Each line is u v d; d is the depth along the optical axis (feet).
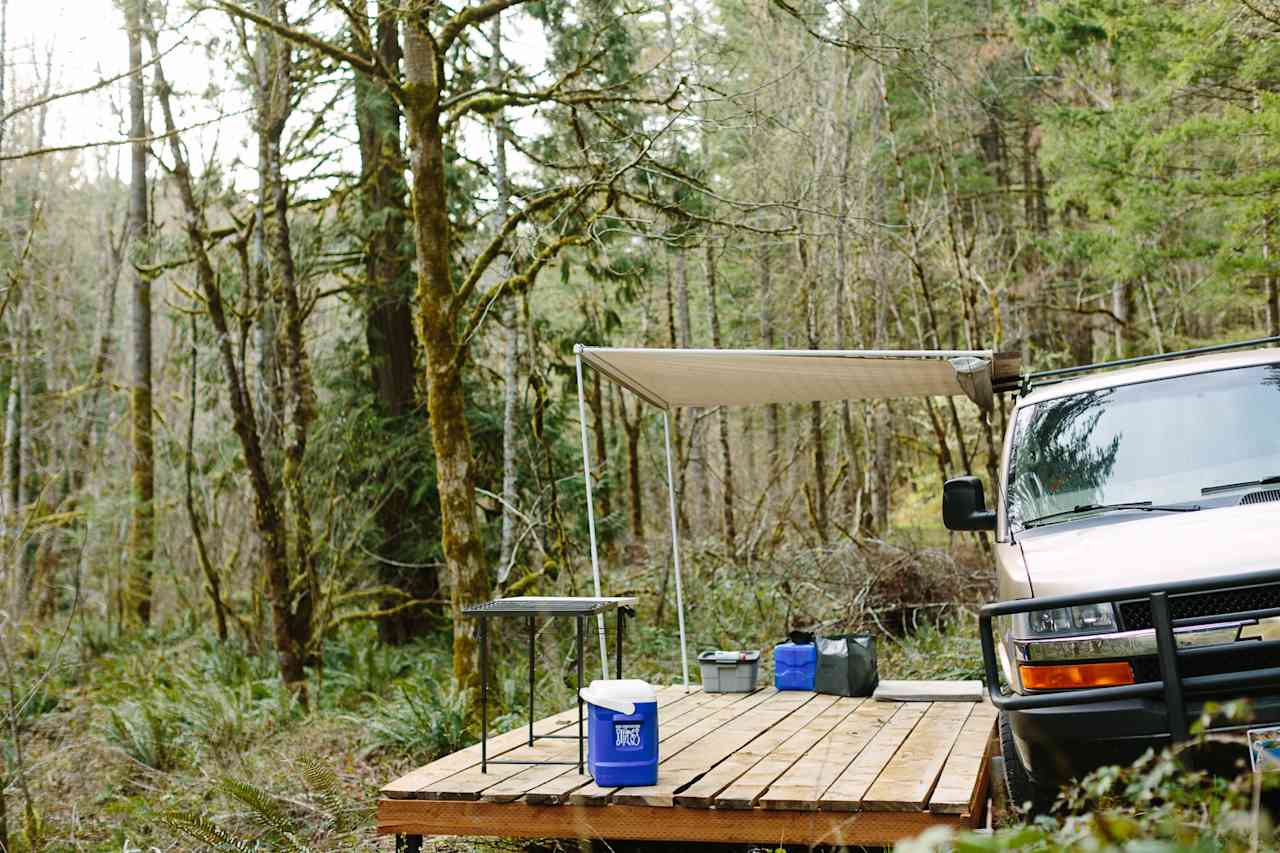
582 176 44.80
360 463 57.26
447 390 39.09
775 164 69.62
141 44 46.39
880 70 66.18
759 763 21.08
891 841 17.57
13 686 29.32
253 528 58.90
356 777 32.40
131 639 65.92
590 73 49.29
